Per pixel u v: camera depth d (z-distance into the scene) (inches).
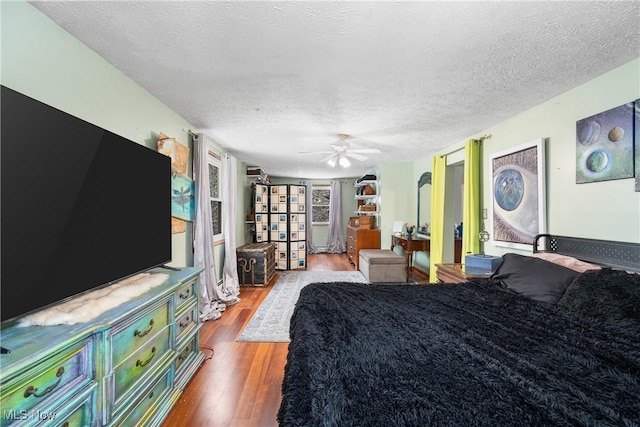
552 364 41.3
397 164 232.4
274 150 182.5
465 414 30.6
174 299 71.7
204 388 77.4
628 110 72.9
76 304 51.5
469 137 147.6
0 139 39.4
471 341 49.1
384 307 68.5
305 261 247.9
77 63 64.6
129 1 52.0
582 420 29.4
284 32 61.8
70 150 51.2
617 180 76.1
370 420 29.9
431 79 84.4
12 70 50.3
